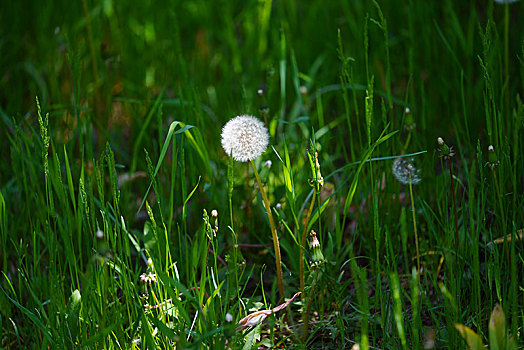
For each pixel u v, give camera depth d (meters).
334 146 1.85
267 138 1.47
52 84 1.96
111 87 1.90
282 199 1.67
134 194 1.80
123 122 1.96
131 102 1.88
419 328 1.48
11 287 1.52
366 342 1.38
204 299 1.54
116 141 1.88
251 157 1.46
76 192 1.73
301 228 1.63
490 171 1.61
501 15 1.96
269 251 1.64
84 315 1.46
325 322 1.50
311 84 1.96
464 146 1.78
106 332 1.42
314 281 1.47
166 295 1.48
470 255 1.53
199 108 1.71
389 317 1.49
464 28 1.97
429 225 1.57
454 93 1.83
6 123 1.83
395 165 1.52
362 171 1.67
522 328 1.47
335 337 1.50
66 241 1.49
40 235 1.58
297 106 1.84
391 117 1.66
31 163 1.66
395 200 1.65
